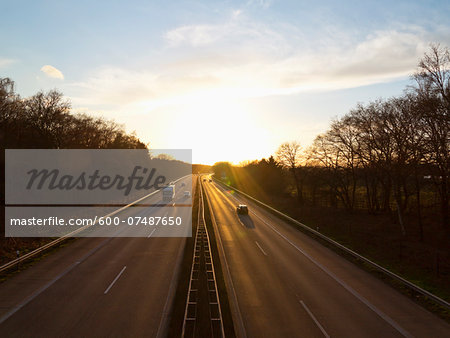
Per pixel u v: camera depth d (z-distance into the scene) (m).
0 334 10.85
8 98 41.25
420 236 29.67
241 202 62.72
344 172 51.97
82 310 12.93
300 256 22.89
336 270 19.66
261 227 35.28
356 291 15.99
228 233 31.39
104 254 22.25
